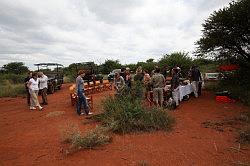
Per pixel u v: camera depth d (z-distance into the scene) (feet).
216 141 27.58
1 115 46.32
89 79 89.61
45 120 39.19
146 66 110.83
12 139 30.30
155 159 23.03
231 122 35.35
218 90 64.90
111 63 157.07
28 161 23.48
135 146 26.17
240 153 24.23
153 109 34.27
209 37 64.08
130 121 31.35
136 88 39.63
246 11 58.34
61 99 62.44
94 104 48.83
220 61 67.72
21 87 82.74
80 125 34.58
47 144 27.63
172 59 87.30
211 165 21.74
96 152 24.81
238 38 61.82
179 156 23.63
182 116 39.45
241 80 63.82
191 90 57.98
